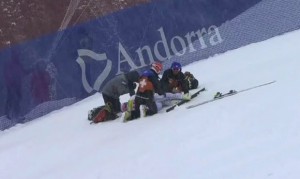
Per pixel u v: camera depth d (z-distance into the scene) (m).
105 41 46.28
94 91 45.75
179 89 31.41
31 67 44.03
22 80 43.75
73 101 44.97
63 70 44.91
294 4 50.62
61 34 45.09
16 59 43.75
